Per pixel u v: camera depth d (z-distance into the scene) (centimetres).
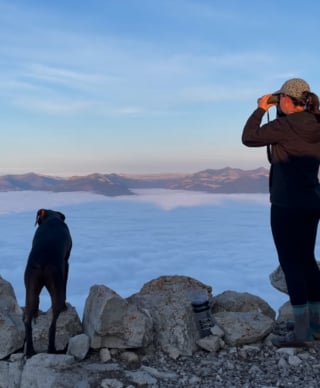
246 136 374
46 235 427
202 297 424
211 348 397
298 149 360
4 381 372
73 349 384
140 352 397
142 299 445
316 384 344
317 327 392
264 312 472
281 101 369
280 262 383
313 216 369
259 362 380
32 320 417
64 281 416
